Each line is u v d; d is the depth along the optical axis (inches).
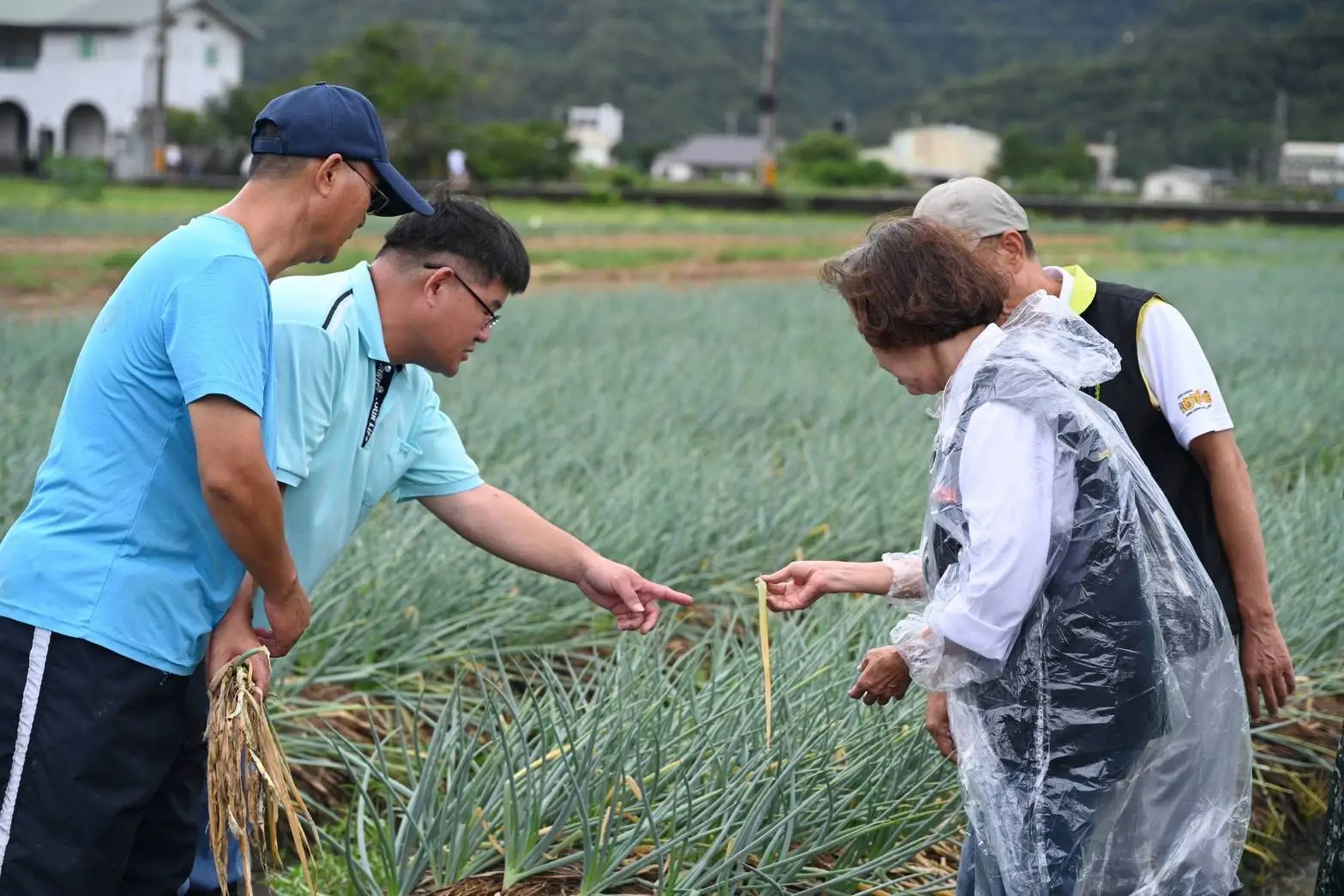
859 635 195.9
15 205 1256.2
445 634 198.7
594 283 884.0
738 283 904.3
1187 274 968.9
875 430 333.1
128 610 112.2
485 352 469.4
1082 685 108.4
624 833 137.2
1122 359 130.0
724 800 136.4
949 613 107.9
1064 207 1814.7
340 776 175.5
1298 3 4261.8
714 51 5118.1
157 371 111.1
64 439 114.4
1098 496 107.9
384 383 130.3
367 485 134.4
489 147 2326.5
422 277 125.8
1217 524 130.3
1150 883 111.3
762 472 280.2
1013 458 106.3
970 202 130.2
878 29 5413.4
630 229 1353.3
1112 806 110.3
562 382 401.1
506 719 181.5
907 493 267.3
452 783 139.5
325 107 116.0
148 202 1382.9
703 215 1724.9
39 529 113.5
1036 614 109.0
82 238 936.3
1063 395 107.9
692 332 576.4
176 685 117.6
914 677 111.1
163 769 118.9
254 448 109.7
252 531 111.3
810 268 1044.5
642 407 354.3
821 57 5374.0
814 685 164.9
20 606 112.1
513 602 206.2
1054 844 109.7
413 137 2268.7
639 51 4960.6
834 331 590.9
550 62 4931.1
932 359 113.3
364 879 134.5
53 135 2763.3
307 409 125.0
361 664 190.9
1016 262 130.9
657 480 262.8
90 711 111.7
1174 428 129.0
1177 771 111.6
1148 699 108.7
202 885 144.7
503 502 144.0
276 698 174.1
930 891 143.2
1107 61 4323.3
